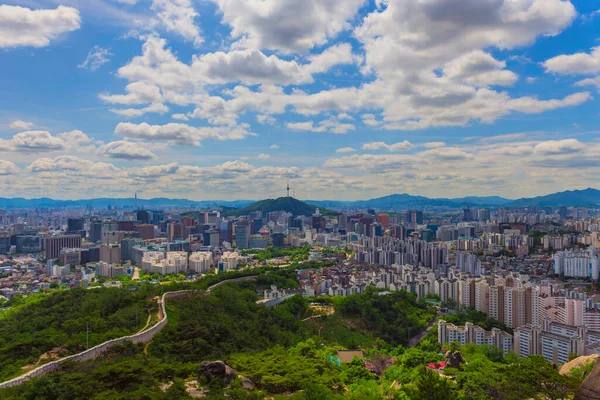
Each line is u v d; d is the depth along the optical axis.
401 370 154.75
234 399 97.94
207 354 145.62
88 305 199.88
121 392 99.06
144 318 179.75
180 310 197.75
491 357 185.62
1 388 104.00
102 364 116.38
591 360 127.25
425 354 168.50
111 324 167.38
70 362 119.88
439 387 82.56
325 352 181.25
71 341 140.88
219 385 103.94
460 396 106.00
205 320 182.50
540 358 107.62
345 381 140.50
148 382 104.00
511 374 100.19
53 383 100.44
